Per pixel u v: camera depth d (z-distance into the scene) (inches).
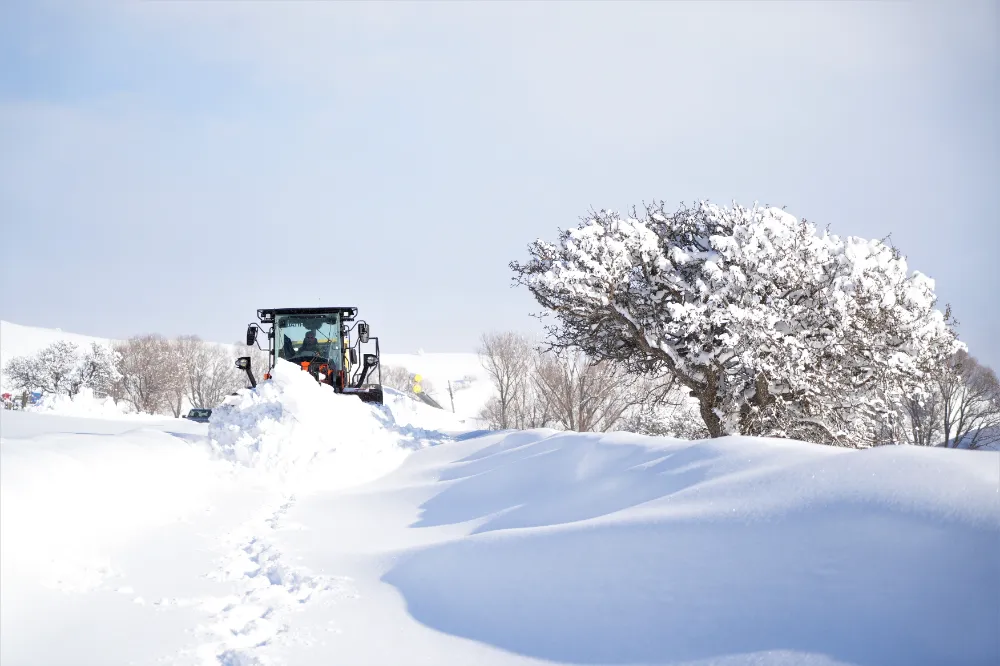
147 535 277.1
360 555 264.1
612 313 669.9
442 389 3324.3
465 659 165.6
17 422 733.9
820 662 130.0
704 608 155.3
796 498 170.1
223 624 189.2
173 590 216.2
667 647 150.3
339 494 431.5
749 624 145.9
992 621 122.6
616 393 1381.6
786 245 595.5
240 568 251.4
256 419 496.4
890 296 574.6
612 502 243.3
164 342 2878.9
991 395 1306.6
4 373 2400.3
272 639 178.9
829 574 146.2
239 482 447.8
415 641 177.9
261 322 716.7
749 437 235.5
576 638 164.4
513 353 1969.7
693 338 627.8
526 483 326.0
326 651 170.9
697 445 245.9
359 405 558.3
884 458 170.2
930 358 600.4
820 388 584.4
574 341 721.6
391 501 385.4
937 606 129.6
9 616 174.7
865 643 130.0
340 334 719.1
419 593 212.5
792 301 605.9
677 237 698.2
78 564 219.1
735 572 159.2
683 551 172.2
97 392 2397.9
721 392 641.0
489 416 2084.2
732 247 600.4
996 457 161.0
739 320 566.6
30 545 209.2
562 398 1485.0
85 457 304.3
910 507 148.6
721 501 185.0
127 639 174.4
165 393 2785.4
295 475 464.4
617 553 183.8
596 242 649.6
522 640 170.4
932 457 163.6
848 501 159.5
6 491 220.8
